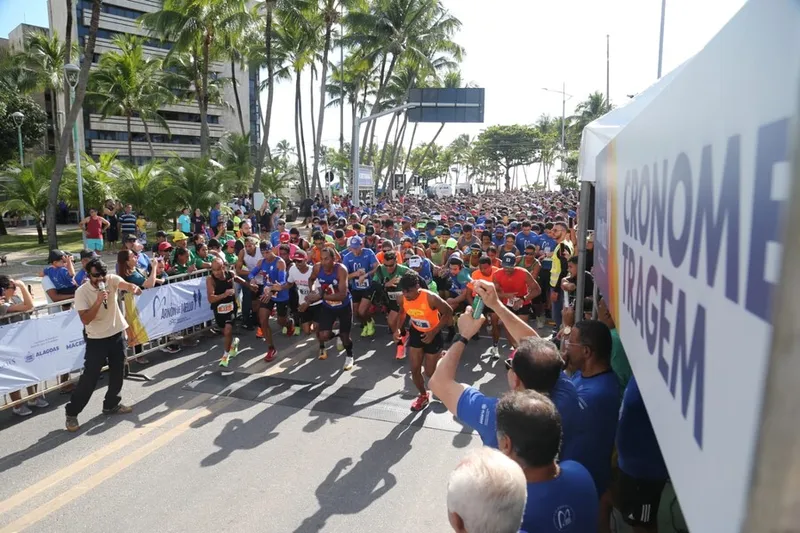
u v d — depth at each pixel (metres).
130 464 4.82
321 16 28.42
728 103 0.72
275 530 3.92
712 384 0.77
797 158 0.47
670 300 1.07
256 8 26.97
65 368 6.39
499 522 1.52
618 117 4.00
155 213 22.83
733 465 0.65
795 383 0.48
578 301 4.91
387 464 4.83
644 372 1.36
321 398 6.32
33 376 5.99
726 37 0.73
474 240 10.59
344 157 45.31
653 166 1.29
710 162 0.81
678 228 1.02
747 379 0.61
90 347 5.52
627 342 1.70
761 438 0.55
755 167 0.61
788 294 0.49
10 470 4.72
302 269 8.41
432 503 4.24
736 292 0.67
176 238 10.05
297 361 7.68
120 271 7.36
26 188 21.53
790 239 0.49
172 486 4.47
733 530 0.64
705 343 0.81
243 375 7.10
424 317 5.62
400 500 4.28
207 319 8.94
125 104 35.47
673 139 1.07
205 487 4.46
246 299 8.99
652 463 2.74
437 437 5.34
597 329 2.75
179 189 22.66
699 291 0.86
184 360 7.74
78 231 26.95
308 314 8.42
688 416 0.91
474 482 1.55
